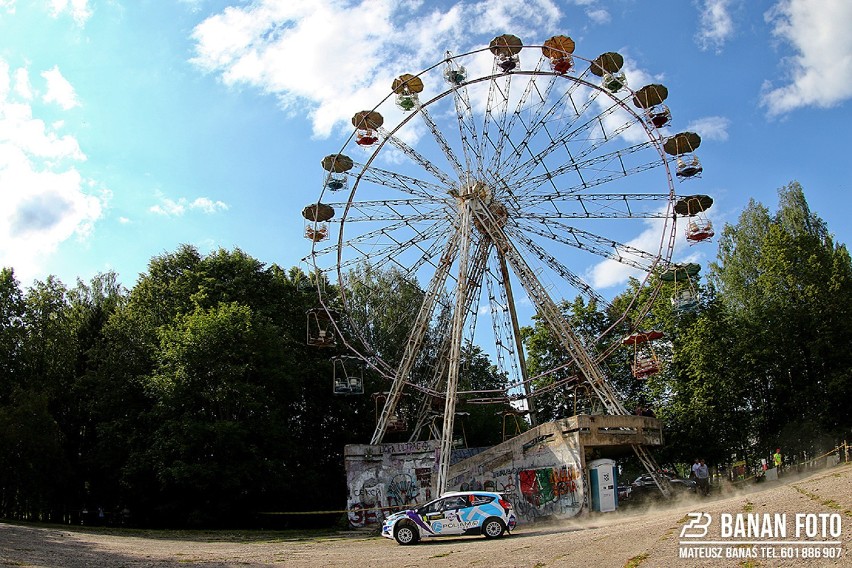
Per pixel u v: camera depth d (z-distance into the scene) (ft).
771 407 159.33
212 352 152.97
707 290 172.45
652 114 138.72
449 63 146.30
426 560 67.00
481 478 126.62
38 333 174.09
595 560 53.93
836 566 40.70
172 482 149.07
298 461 180.04
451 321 147.64
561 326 140.87
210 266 185.57
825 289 151.43
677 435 160.25
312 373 183.32
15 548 76.33
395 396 144.15
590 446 118.42
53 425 155.33
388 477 134.31
